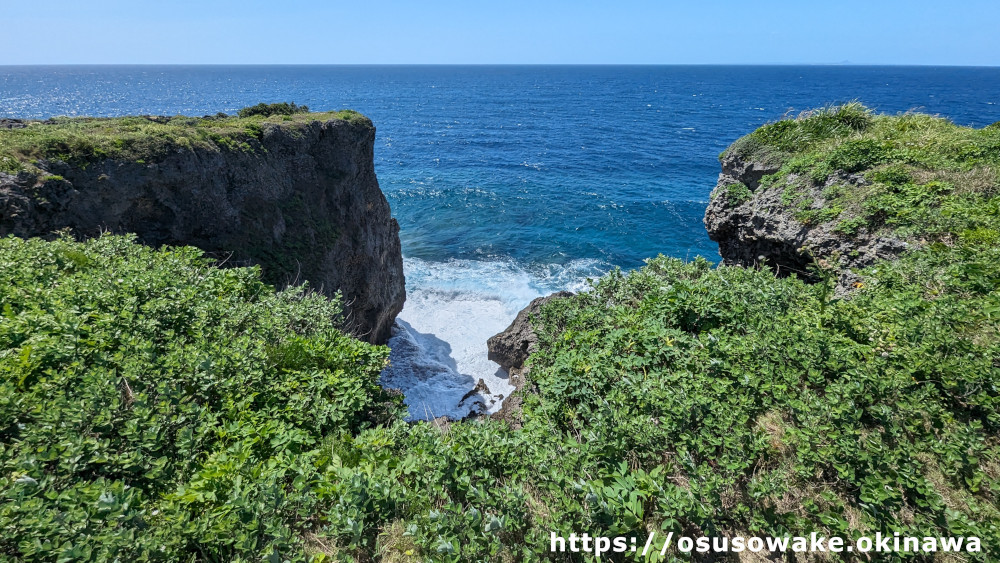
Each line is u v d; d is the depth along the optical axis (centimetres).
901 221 933
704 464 456
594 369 611
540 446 514
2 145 1219
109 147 1383
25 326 593
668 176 5478
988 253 755
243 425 532
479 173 5619
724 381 554
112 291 720
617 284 899
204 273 959
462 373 1922
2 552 338
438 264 3084
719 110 11912
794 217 1131
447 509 429
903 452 445
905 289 734
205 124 1856
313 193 1959
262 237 1694
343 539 413
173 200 1494
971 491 439
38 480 396
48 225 1217
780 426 512
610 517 409
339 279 1927
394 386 1780
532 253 3303
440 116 11269
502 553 405
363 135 2236
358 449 531
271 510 408
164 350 648
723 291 743
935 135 1223
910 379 533
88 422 466
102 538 346
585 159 6400
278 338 739
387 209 2469
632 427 496
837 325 659
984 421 507
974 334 611
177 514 390
